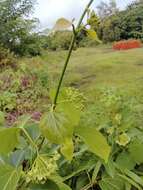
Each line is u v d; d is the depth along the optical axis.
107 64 10.39
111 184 1.17
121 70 9.44
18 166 0.88
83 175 1.23
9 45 11.12
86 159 1.22
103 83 7.89
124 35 14.06
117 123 1.36
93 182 1.17
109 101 1.55
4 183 0.79
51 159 0.79
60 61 8.98
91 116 1.56
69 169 1.22
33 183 0.82
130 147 1.29
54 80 7.33
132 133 1.39
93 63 10.70
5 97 5.95
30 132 0.96
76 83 8.23
